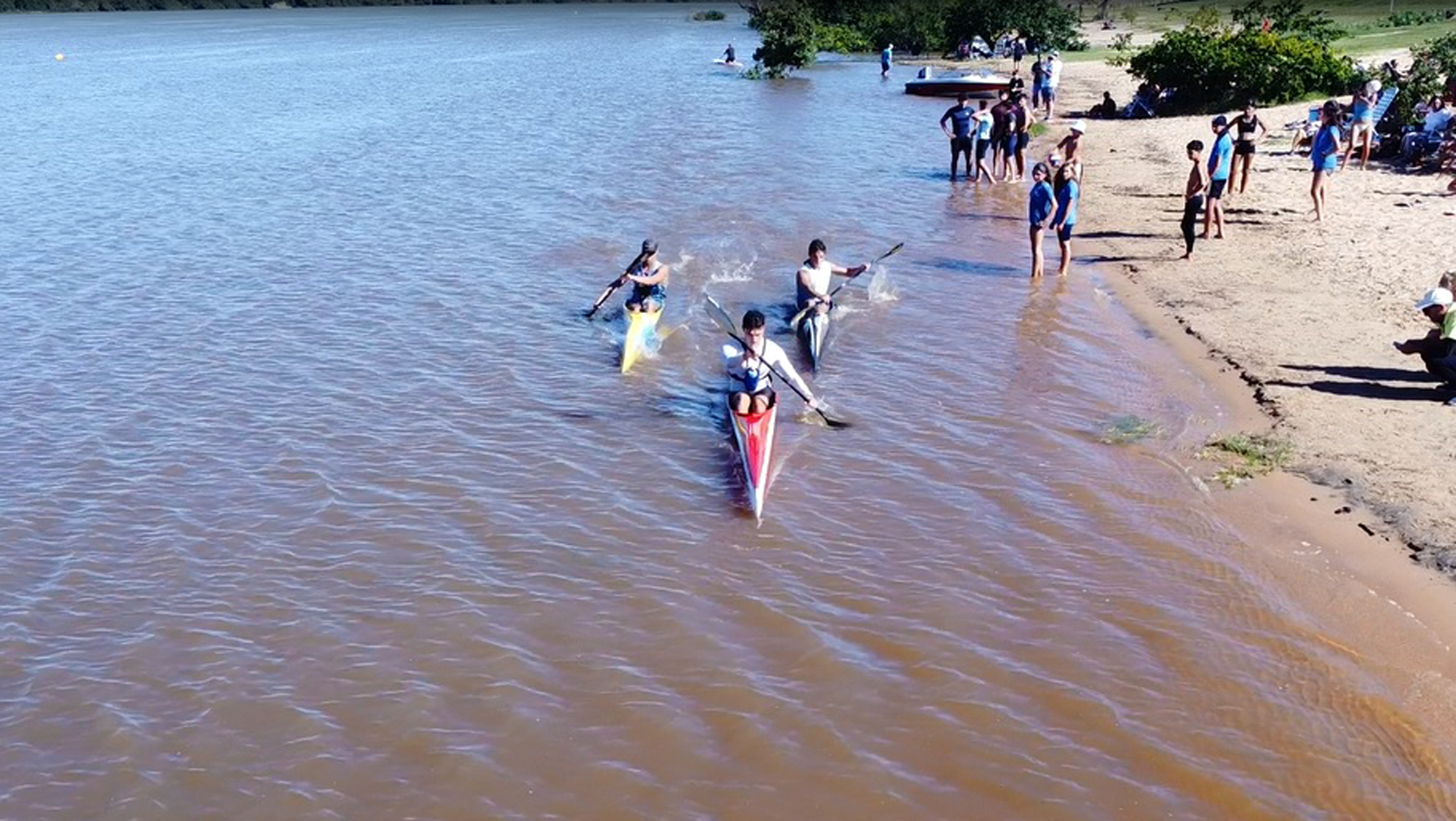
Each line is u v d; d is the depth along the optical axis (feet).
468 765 29.71
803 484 43.83
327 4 627.05
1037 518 40.83
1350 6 241.96
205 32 400.26
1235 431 45.88
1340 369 50.60
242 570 38.70
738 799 28.48
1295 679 31.94
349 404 52.26
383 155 119.65
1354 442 43.75
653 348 58.18
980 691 32.07
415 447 47.67
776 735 30.63
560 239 81.15
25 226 89.20
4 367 57.62
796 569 38.22
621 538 40.37
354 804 28.48
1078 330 58.85
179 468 46.19
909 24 223.30
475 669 33.45
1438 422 44.88
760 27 205.26
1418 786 28.04
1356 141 86.74
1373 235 69.87
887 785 28.81
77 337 62.23
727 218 85.76
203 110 166.30
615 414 50.88
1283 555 37.42
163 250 80.94
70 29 438.81
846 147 116.37
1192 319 58.39
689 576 37.93
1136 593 36.22
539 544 39.99
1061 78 168.04
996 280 67.82
